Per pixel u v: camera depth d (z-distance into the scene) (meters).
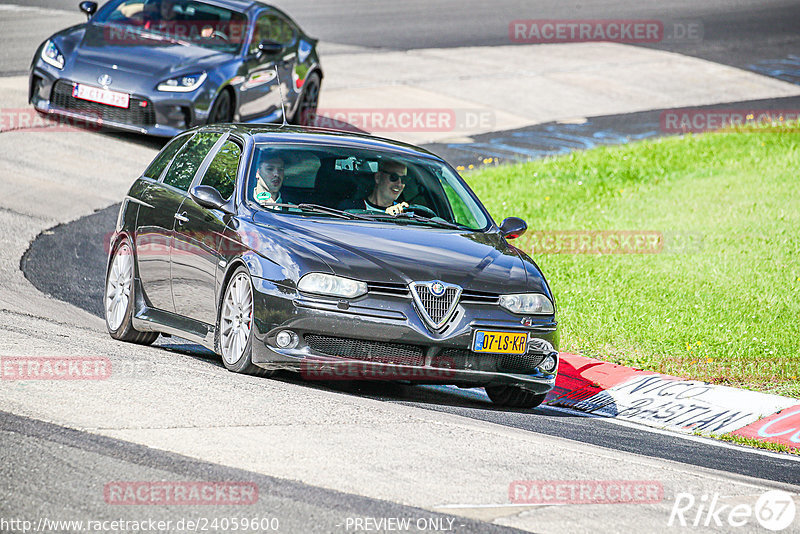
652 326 36.25
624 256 44.38
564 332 35.78
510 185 56.12
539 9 115.50
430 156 31.83
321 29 97.31
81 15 91.44
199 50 56.44
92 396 22.12
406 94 74.75
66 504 16.41
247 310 26.36
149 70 54.00
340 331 25.23
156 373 24.84
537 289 27.44
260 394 23.84
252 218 27.42
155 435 19.92
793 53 99.69
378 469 19.27
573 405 30.92
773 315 37.53
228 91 55.09
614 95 81.31
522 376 26.91
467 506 17.80
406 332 25.47
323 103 69.94
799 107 79.62
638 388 31.20
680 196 54.28
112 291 32.34
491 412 26.97
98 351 26.94
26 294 34.69
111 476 17.70
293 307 25.28
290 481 18.12
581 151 64.81
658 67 91.12
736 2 125.50
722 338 35.16
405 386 29.88
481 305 26.30
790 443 27.52
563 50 95.25
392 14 108.38
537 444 22.72
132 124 53.47
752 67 93.19
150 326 30.48
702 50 98.88
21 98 60.84
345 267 25.62
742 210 51.09
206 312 28.08
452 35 98.44
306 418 22.14
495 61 88.44
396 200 29.66
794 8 122.56
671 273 42.06
